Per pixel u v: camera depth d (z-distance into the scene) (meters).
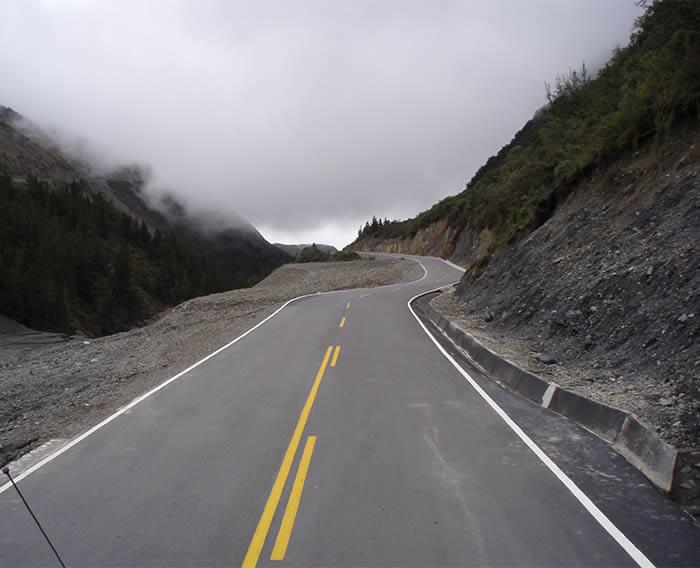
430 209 87.56
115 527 4.71
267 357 12.70
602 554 4.02
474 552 4.09
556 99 27.45
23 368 18.00
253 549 4.25
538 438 6.61
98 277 79.81
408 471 5.69
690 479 4.99
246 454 6.39
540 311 12.77
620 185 14.04
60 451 6.83
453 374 10.35
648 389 7.14
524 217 22.11
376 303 24.36
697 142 11.79
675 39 13.00
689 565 3.85
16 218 78.50
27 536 4.62
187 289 100.75
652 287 9.37
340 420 7.57
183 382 10.54
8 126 199.75
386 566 3.93
